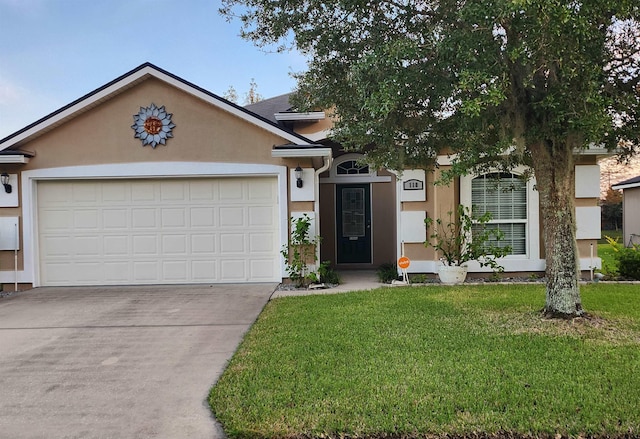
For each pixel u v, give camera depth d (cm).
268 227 910
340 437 293
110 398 362
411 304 659
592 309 599
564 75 414
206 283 910
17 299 771
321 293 783
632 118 475
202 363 439
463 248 898
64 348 495
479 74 408
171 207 910
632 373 379
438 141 603
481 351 441
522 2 349
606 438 286
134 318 625
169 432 306
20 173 888
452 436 292
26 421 325
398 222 991
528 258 922
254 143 891
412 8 503
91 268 909
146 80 881
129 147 888
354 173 1185
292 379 381
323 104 616
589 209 920
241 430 300
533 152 554
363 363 415
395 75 443
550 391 346
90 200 908
